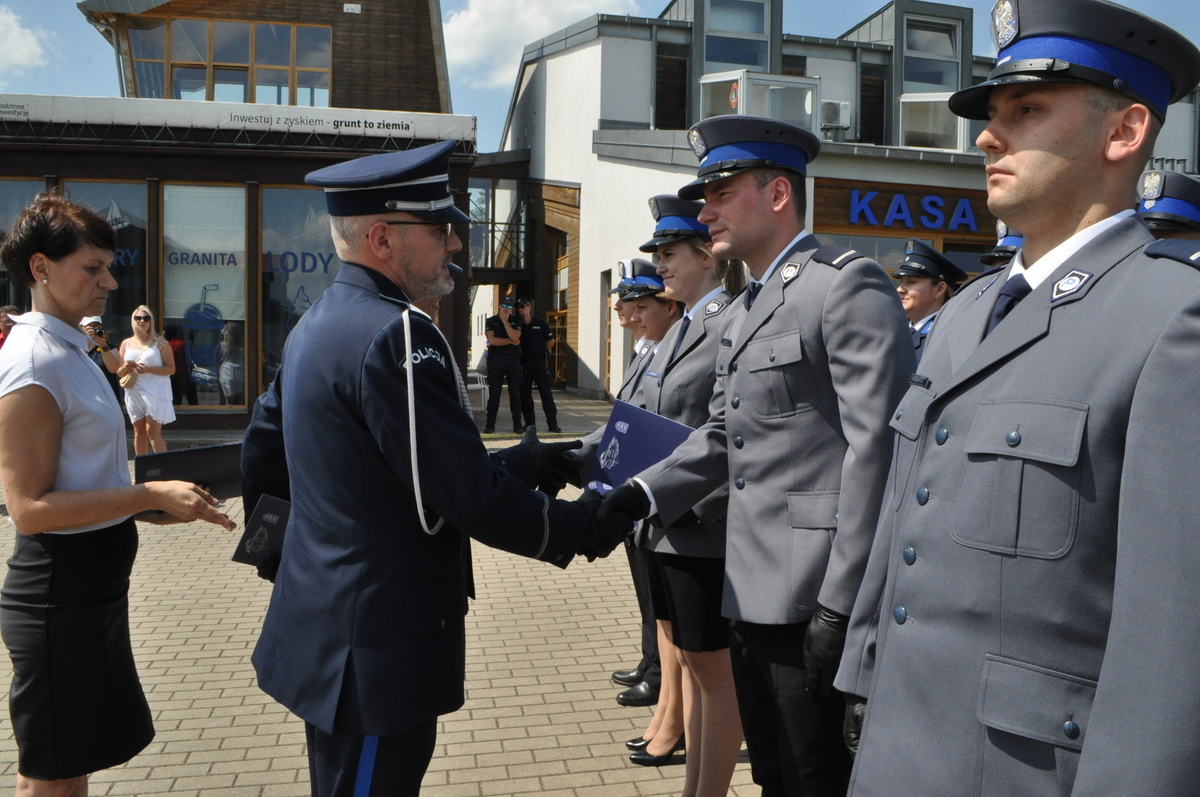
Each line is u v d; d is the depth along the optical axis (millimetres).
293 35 14281
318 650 1905
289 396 2021
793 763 2328
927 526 1466
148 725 2607
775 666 2350
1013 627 1323
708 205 2576
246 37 14211
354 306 1983
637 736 3688
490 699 4082
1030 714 1290
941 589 1421
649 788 3273
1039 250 1485
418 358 1890
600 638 4930
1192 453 1125
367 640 1881
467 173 12555
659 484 2549
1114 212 1405
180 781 3303
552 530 2064
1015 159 1435
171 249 12188
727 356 2578
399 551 1917
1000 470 1354
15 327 2420
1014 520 1327
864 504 2066
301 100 14344
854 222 12141
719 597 2922
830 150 11852
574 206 20531
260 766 3418
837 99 21719
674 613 2973
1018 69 1393
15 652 2377
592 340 19234
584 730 3752
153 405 9477
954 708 1380
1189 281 1214
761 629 2377
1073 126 1383
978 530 1371
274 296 12375
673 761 3482
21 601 2369
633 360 4023
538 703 4035
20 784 2426
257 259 12289
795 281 2385
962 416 1444
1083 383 1287
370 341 1895
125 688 2510
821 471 2307
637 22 19875
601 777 3352
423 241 2086
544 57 22906
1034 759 1288
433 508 1942
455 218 2113
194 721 3816
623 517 2373
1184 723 1078
